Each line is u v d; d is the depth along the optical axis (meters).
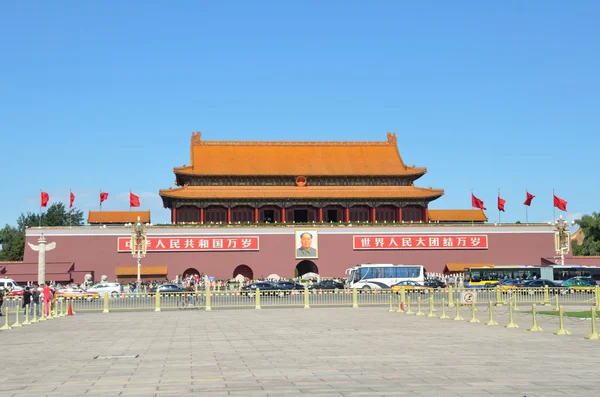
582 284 99.12
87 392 22.73
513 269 110.69
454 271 125.56
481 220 149.25
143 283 113.50
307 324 50.22
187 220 130.00
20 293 97.94
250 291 78.00
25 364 30.23
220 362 29.69
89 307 74.38
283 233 124.75
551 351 32.16
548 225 129.88
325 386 23.08
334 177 133.25
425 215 134.62
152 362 30.03
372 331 43.75
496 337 39.06
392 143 143.25
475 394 21.23
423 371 26.16
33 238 119.88
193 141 138.00
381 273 106.56
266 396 21.41
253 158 136.50
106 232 121.12
